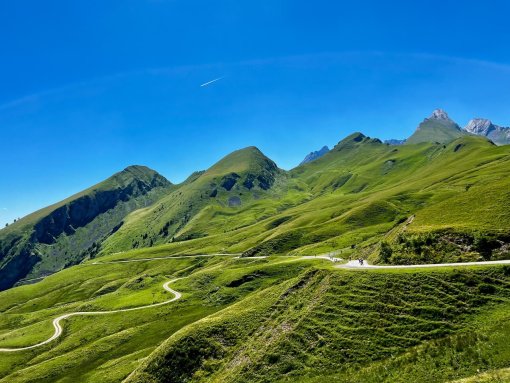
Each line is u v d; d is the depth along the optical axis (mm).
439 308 62656
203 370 78312
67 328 168750
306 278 88625
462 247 80688
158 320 151000
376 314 65750
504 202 92812
